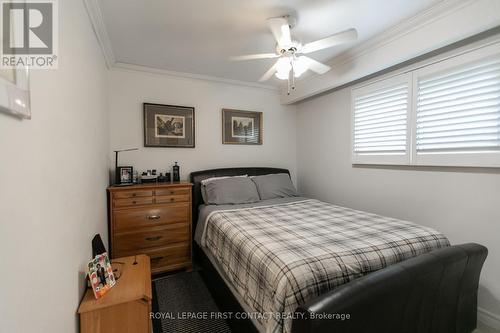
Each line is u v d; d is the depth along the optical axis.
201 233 2.59
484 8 1.63
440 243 1.67
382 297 1.14
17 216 0.69
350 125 3.08
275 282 1.24
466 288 1.59
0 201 0.61
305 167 3.94
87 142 1.61
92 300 1.33
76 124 1.34
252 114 3.75
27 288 0.74
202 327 1.83
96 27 1.94
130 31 2.18
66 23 1.19
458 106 2.02
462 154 1.98
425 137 2.26
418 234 1.70
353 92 3.02
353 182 3.09
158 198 2.62
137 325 1.37
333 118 3.38
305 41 2.39
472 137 1.94
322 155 3.59
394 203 2.60
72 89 1.28
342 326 1.03
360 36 2.31
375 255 1.43
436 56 2.15
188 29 2.16
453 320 1.56
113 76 2.90
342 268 1.31
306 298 1.17
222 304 2.01
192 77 3.29
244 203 2.94
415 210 2.39
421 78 2.27
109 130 2.82
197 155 3.38
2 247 0.61
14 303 0.66
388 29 2.19
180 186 2.72
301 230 1.86
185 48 2.53
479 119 1.89
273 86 3.78
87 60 1.66
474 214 1.95
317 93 3.31
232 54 2.67
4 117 0.63
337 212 2.46
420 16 1.96
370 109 2.81
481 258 1.59
